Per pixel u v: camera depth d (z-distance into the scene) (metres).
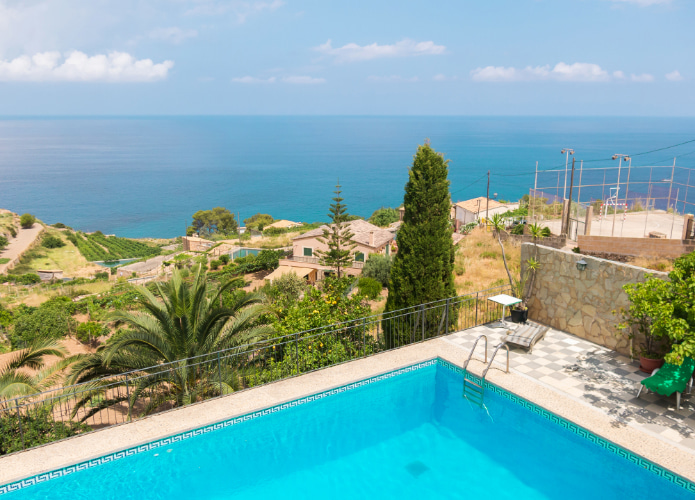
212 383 9.88
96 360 10.52
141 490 7.20
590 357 10.29
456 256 25.58
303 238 43.19
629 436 7.34
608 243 23.12
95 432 7.71
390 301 12.85
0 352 26.42
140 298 11.75
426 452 8.05
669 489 6.61
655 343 9.58
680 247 21.11
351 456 8.01
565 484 7.15
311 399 9.07
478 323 12.91
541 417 8.35
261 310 11.87
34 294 49.75
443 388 10.15
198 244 83.44
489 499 6.83
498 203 61.44
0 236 96.94
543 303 12.28
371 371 9.91
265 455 8.11
